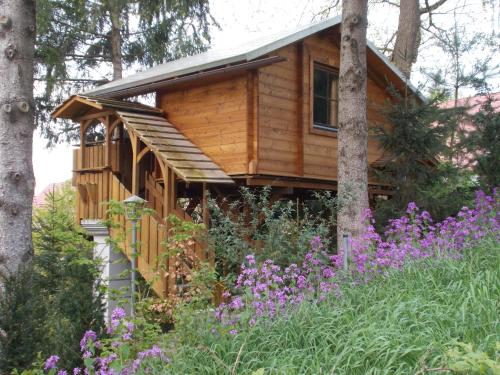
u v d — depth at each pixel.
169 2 17.41
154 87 9.97
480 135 10.12
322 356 3.77
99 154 10.70
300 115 10.24
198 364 3.86
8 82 6.21
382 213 9.23
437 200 9.04
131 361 3.97
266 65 8.77
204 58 10.77
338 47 11.27
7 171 6.11
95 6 16.84
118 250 6.25
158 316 5.42
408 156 9.34
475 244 6.26
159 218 9.16
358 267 5.37
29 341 4.29
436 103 9.66
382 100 12.54
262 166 9.41
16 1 6.25
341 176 8.00
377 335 3.78
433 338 3.75
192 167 8.96
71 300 4.54
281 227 6.54
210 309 4.56
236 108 9.48
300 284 4.83
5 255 5.99
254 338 4.12
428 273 5.39
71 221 9.48
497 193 8.62
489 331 3.94
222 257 6.71
